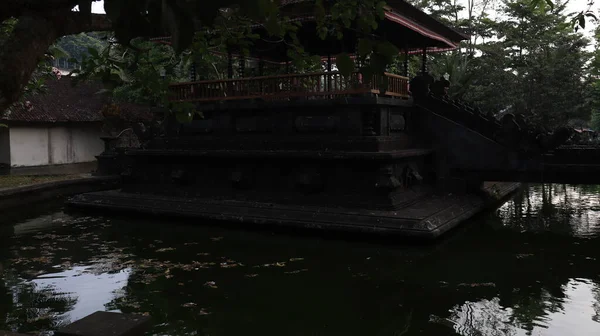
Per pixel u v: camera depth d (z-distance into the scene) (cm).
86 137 2775
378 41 227
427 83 1260
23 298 635
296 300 627
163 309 596
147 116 2728
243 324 550
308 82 1072
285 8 920
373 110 1030
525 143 1124
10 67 214
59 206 1395
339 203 1027
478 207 1185
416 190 1145
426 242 866
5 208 1295
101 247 911
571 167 1059
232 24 436
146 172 1309
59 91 2744
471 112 1210
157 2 157
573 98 2650
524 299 625
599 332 516
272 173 1123
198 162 1224
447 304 610
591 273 736
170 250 880
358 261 802
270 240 940
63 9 238
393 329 532
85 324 394
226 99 1161
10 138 2352
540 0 486
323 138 1062
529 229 1053
